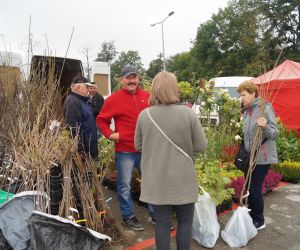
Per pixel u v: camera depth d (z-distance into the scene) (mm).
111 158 5441
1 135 3957
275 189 5645
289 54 29891
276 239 3750
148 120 2693
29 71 4699
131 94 3895
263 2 32031
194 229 3588
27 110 3998
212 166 4504
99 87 8219
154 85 2719
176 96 2705
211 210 3572
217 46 37125
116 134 3822
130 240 3697
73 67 7172
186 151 2664
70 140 3432
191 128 2680
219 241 3684
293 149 7102
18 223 2904
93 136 4043
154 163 2641
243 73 31109
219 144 6086
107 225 3688
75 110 3809
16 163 3416
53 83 4418
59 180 3164
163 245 2719
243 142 3896
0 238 2893
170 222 2756
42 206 3023
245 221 3580
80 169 3430
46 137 3561
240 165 3822
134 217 4020
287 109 8656
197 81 6387
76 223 3078
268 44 25781
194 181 2680
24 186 3207
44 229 2699
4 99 4113
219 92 6617
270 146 3600
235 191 4730
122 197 3967
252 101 3660
